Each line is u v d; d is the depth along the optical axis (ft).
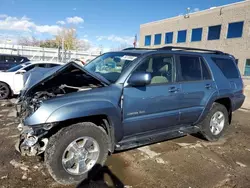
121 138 11.28
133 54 12.42
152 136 12.53
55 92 10.43
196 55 14.55
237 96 16.63
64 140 9.49
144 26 122.72
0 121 18.19
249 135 17.72
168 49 13.51
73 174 9.95
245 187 10.27
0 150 12.76
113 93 10.48
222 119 16.15
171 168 11.71
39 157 11.97
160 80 12.39
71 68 11.53
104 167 11.46
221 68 15.89
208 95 14.55
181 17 101.30
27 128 9.36
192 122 14.56
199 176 11.05
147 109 11.66
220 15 85.81
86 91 10.06
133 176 10.78
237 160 13.06
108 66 12.50
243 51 79.30
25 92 11.25
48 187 9.61
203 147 14.79
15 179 10.03
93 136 10.23
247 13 77.30
